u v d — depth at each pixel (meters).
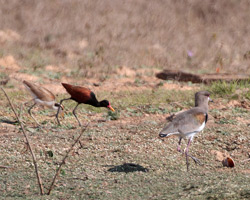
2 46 25.80
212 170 9.01
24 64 22.88
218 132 11.42
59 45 26.83
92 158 9.69
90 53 25.73
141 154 9.95
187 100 15.75
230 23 32.81
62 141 10.77
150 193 7.50
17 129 11.88
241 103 15.13
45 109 14.69
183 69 23.41
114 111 13.88
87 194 7.59
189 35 30.08
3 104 14.80
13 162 9.38
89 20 30.45
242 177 8.23
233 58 25.16
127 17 32.00
